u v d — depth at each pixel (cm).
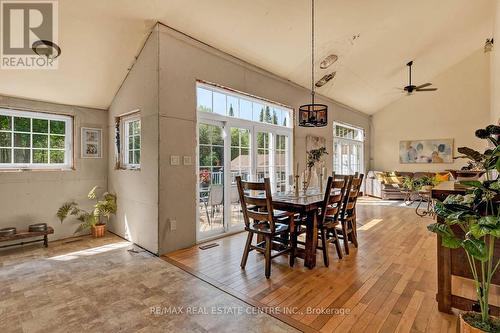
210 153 402
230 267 288
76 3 273
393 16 446
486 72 787
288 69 495
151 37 332
